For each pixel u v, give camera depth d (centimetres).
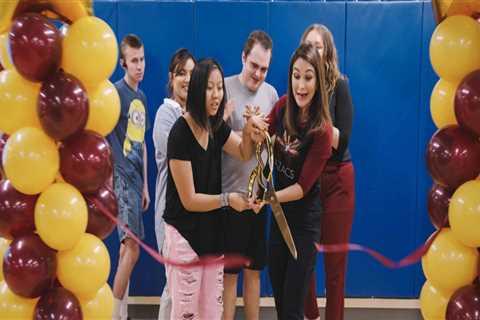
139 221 388
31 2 206
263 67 331
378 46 416
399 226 430
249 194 279
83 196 217
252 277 341
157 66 416
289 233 273
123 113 381
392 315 416
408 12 413
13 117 202
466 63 208
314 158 284
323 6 412
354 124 422
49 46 196
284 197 285
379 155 425
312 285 362
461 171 210
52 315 201
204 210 278
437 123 230
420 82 419
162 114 359
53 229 199
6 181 211
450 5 211
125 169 382
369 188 427
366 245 430
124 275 379
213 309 291
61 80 200
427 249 224
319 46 321
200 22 411
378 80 419
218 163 294
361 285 433
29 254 201
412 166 425
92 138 212
